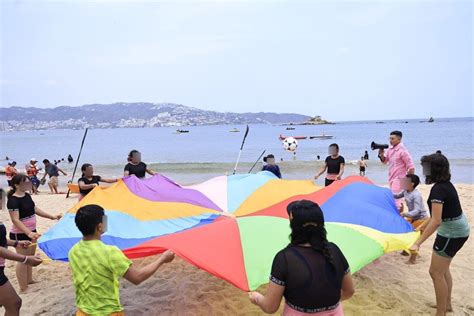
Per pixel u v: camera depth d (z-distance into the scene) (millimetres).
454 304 4617
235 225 4074
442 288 4047
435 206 3746
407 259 6156
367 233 4004
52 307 4801
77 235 4324
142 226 4594
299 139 60781
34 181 15172
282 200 5164
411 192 5676
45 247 4121
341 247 3691
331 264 2391
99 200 5105
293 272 2355
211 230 3953
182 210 4973
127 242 4215
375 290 5066
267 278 3236
